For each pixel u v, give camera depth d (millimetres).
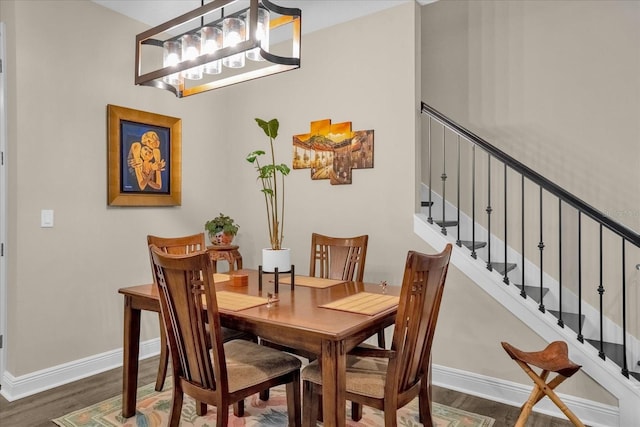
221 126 4102
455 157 3533
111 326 3199
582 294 2961
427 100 3633
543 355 2105
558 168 3059
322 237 3021
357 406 2387
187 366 1851
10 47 2707
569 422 2402
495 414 2510
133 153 3312
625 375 2291
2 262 2775
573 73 3006
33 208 2756
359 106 3348
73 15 2969
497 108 3320
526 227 3197
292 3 3107
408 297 1653
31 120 2742
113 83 3215
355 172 3373
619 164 2846
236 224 4102
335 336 1555
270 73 2277
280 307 1950
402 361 1735
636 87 2787
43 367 2809
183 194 3732
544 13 3123
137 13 3262
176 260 1690
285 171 2768
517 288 2699
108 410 2498
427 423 1961
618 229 2275
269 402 2613
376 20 3266
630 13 2811
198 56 2094
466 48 3463
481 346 2785
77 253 2992
